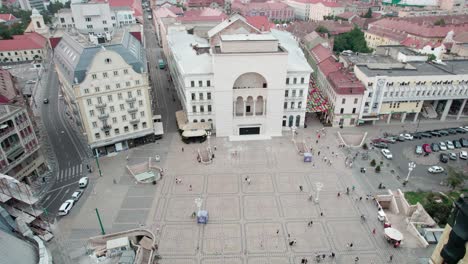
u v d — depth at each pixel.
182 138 108.25
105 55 89.12
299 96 111.44
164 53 188.88
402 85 113.12
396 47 152.12
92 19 163.38
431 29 190.00
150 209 80.25
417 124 120.94
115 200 83.06
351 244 70.12
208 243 71.19
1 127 76.69
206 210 79.88
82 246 69.50
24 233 45.09
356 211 79.94
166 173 93.00
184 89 109.94
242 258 67.81
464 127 118.69
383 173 94.06
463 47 157.50
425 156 103.19
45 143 106.75
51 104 133.88
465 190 87.44
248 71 102.00
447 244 24.80
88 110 92.50
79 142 107.44
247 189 86.94
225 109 107.06
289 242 71.38
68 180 90.19
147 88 98.50
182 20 188.75
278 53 99.81
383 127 118.38
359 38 187.62
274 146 106.00
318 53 153.50
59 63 109.75
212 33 134.62
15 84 106.50
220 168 95.25
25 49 183.75
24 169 85.19
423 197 84.38
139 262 64.81
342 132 114.19
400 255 68.38
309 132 114.19
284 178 91.25
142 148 104.56
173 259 67.56
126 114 98.81
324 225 75.88
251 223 76.31
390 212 81.25
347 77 119.25
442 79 113.56
